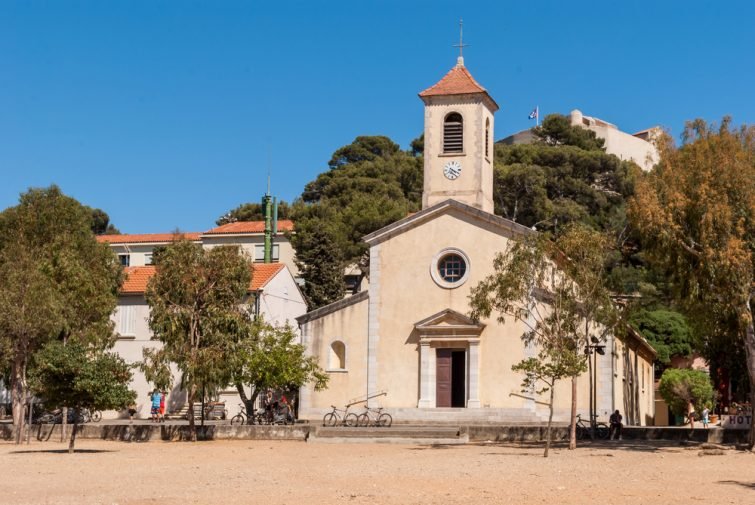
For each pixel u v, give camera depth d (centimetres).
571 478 2381
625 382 4969
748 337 3347
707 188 3309
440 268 4616
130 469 2655
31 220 4944
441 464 2791
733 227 3303
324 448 3512
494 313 4469
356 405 4588
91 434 4078
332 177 9269
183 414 5456
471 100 4847
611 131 10131
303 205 8862
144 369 3931
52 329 3878
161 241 8381
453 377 4588
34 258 4359
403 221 4650
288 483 2266
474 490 2108
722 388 4809
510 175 7719
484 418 4400
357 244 7294
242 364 4125
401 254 4659
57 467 2717
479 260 4544
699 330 3769
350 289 7481
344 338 4659
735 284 3234
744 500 1950
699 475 2470
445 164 4831
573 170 8281
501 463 2820
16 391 4078
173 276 4016
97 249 5147
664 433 3825
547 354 3400
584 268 3488
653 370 6569
